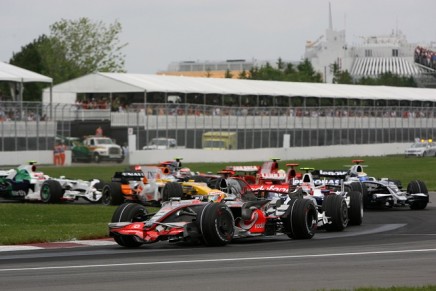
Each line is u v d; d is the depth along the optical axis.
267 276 26.34
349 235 41.34
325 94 177.00
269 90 168.00
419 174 103.50
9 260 31.00
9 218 49.47
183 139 132.75
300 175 52.19
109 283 25.02
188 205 36.28
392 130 170.75
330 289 23.70
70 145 133.25
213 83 164.00
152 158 127.31
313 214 39.62
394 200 57.88
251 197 41.12
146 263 29.59
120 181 62.53
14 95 156.75
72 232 40.22
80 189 62.84
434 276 26.31
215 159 133.25
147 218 37.34
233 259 30.73
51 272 27.36
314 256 31.64
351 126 160.62
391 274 26.73
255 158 139.38
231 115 138.62
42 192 62.56
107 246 36.19
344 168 111.12
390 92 198.62
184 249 34.59
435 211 57.97
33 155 119.56
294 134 149.12
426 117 179.62
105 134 139.88
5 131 116.50
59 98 156.50
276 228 38.97
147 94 155.38
